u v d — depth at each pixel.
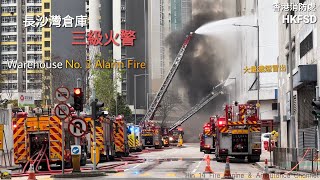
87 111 71.69
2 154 57.28
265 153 98.50
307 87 78.56
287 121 102.56
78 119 41.56
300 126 85.06
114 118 81.31
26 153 51.62
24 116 52.03
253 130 71.81
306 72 71.44
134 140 117.00
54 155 51.44
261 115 155.75
